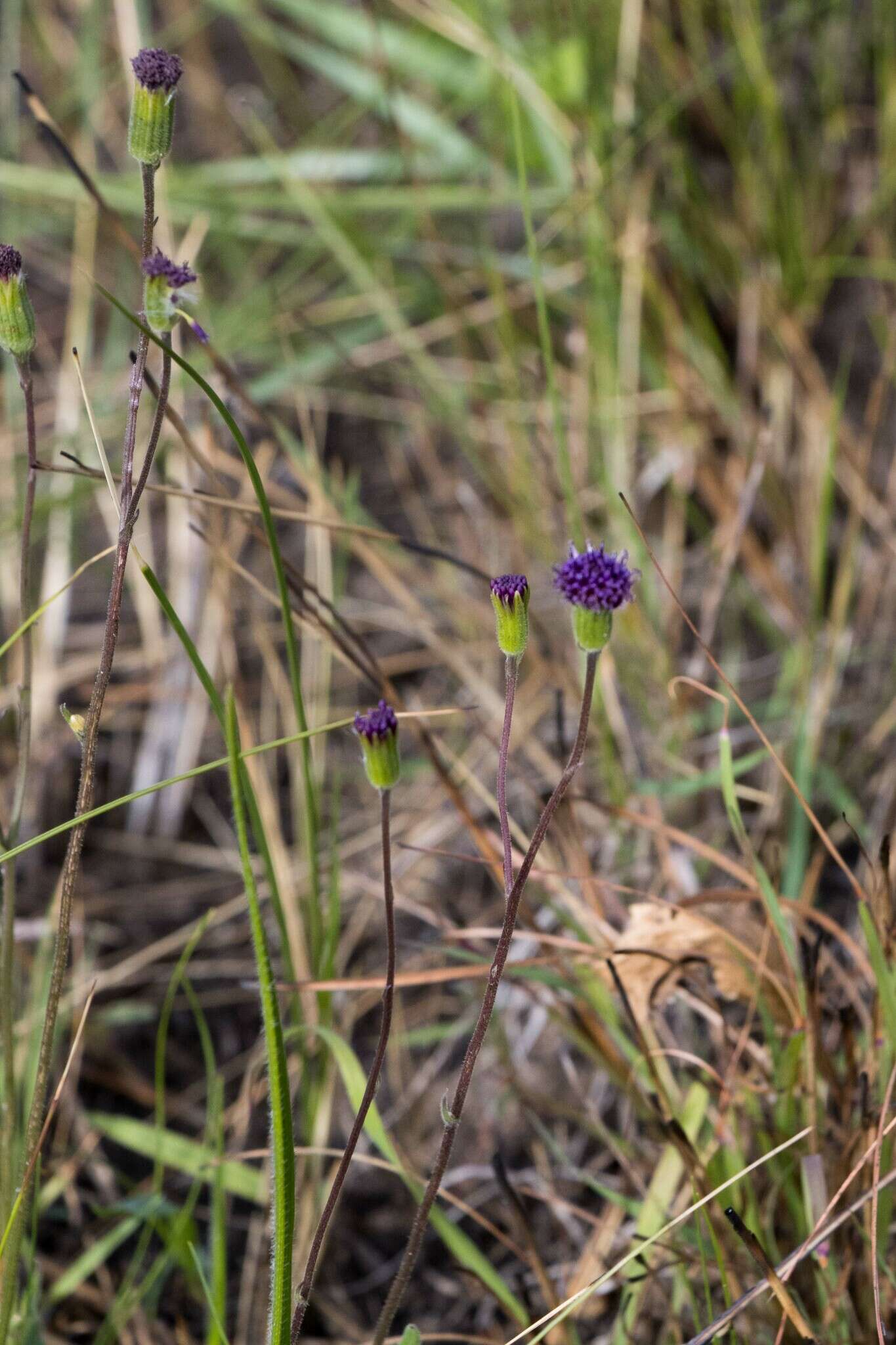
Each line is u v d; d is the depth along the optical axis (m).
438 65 1.52
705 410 1.42
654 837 1.06
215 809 1.29
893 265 1.41
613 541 1.28
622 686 1.21
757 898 0.94
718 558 1.32
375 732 0.83
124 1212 0.96
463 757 1.24
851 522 1.14
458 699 1.28
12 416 1.45
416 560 1.40
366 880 1.02
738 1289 0.92
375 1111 0.91
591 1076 1.02
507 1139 1.02
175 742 1.30
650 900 0.97
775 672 1.30
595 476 1.35
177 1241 0.95
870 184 1.53
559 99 1.43
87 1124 1.01
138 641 1.40
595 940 0.97
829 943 1.03
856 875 1.10
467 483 1.45
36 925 1.02
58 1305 0.97
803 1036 0.92
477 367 1.48
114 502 0.86
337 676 1.34
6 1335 0.88
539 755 1.17
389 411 1.52
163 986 1.14
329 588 1.14
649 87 1.52
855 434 1.42
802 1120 0.94
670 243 1.46
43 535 1.40
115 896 1.22
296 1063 1.00
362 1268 1.00
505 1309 0.97
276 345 1.53
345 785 1.28
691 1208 0.88
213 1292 0.91
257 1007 1.13
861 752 1.17
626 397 1.37
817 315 1.49
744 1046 0.94
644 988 0.95
